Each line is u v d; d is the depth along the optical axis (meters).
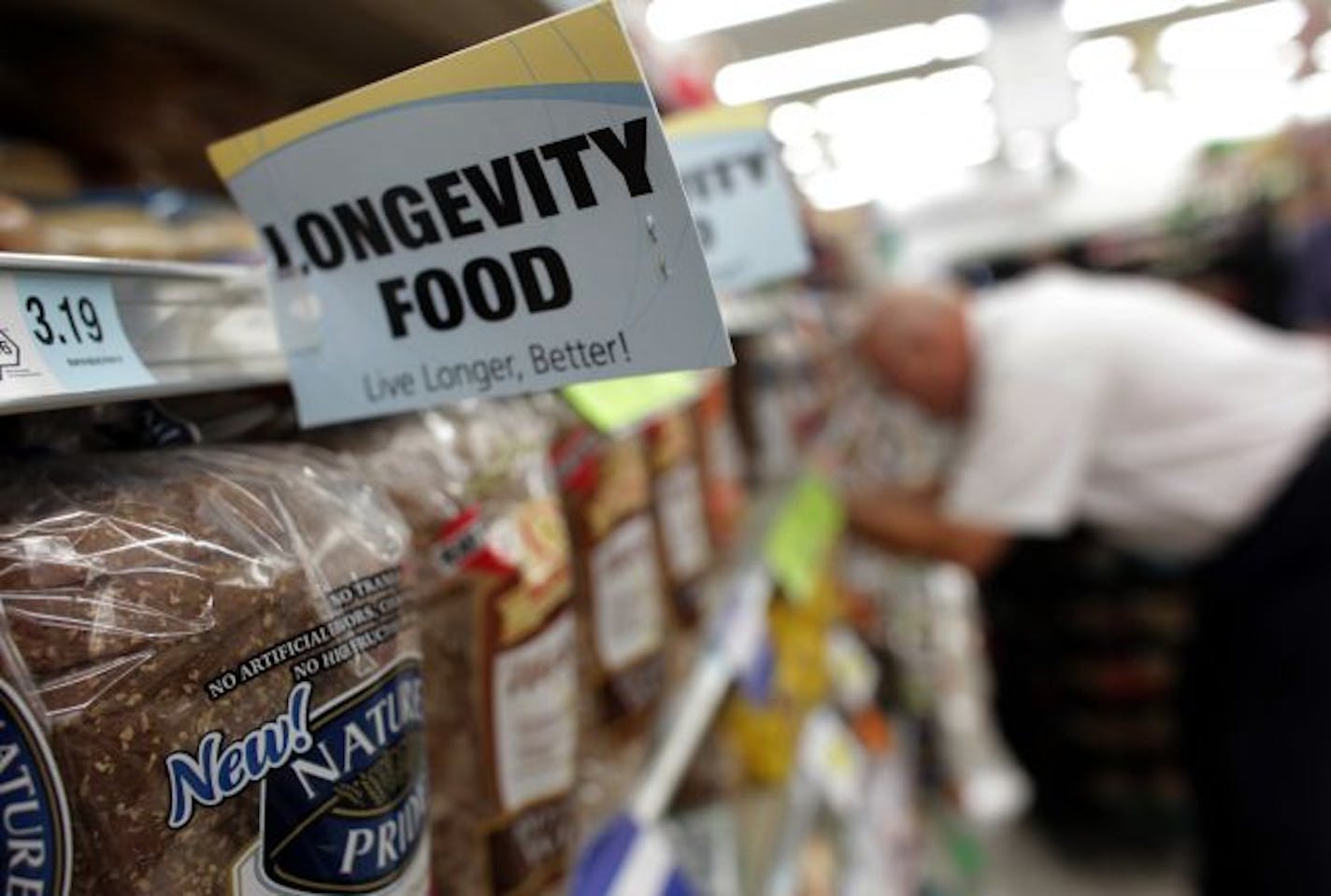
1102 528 2.26
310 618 0.40
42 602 0.34
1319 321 4.05
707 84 1.54
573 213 0.38
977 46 4.37
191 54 1.02
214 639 0.37
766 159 0.90
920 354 2.07
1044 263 5.25
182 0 0.91
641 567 0.87
